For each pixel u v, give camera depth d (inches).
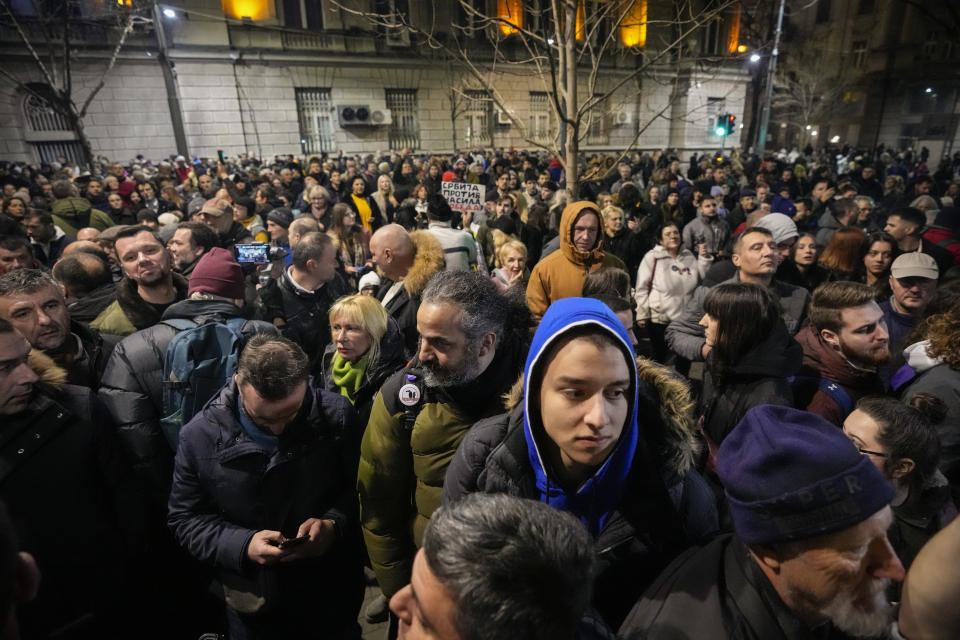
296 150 816.9
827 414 74.2
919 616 30.3
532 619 24.6
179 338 83.4
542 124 944.9
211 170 587.5
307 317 129.5
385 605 101.7
